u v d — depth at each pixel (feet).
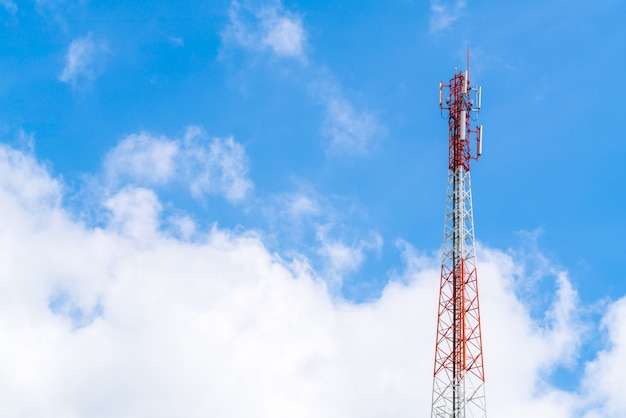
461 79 551.59
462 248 501.15
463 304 484.74
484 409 457.27
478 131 540.93
